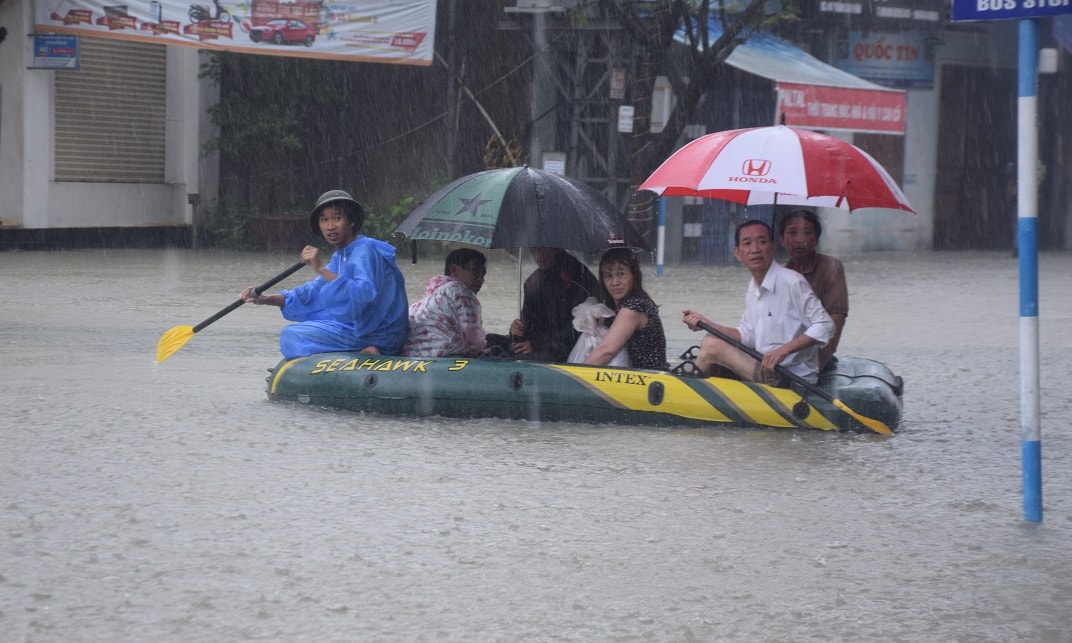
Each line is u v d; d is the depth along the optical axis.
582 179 38.97
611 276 14.97
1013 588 9.11
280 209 41.97
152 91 40.03
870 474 12.45
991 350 21.36
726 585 9.05
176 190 40.88
